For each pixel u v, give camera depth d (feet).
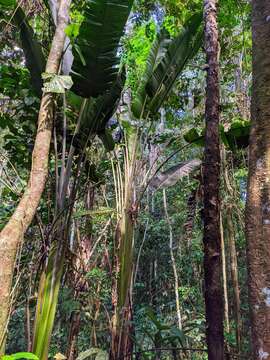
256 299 6.69
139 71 17.66
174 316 26.78
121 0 10.48
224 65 22.12
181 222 28.04
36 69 12.82
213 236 11.02
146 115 15.37
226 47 21.70
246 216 7.22
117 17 10.77
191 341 21.35
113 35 11.21
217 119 11.87
